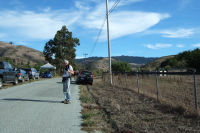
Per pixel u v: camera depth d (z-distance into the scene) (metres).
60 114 7.20
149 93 11.16
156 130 5.42
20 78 21.17
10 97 10.77
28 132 5.21
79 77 21.22
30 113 7.18
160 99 9.22
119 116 6.83
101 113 7.48
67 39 60.47
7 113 7.10
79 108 8.34
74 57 63.69
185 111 6.96
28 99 10.15
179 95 10.34
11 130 5.33
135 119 6.48
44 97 10.98
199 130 5.32
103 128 5.70
